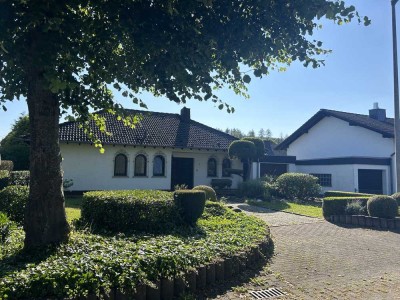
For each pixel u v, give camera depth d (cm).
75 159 1922
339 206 1249
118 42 519
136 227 777
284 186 1975
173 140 2250
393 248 811
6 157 2425
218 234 729
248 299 480
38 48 424
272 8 473
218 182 2317
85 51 475
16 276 392
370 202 1149
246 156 2166
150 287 444
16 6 417
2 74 546
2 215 677
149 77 528
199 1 446
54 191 544
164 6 457
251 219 968
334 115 2442
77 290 390
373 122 2481
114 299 412
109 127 2105
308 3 458
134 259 470
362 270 627
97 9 470
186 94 544
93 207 809
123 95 639
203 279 514
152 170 2164
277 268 629
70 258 460
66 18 442
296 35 501
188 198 860
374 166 2088
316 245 834
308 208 1576
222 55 486
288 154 2916
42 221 531
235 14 475
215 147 2352
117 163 2059
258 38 481
